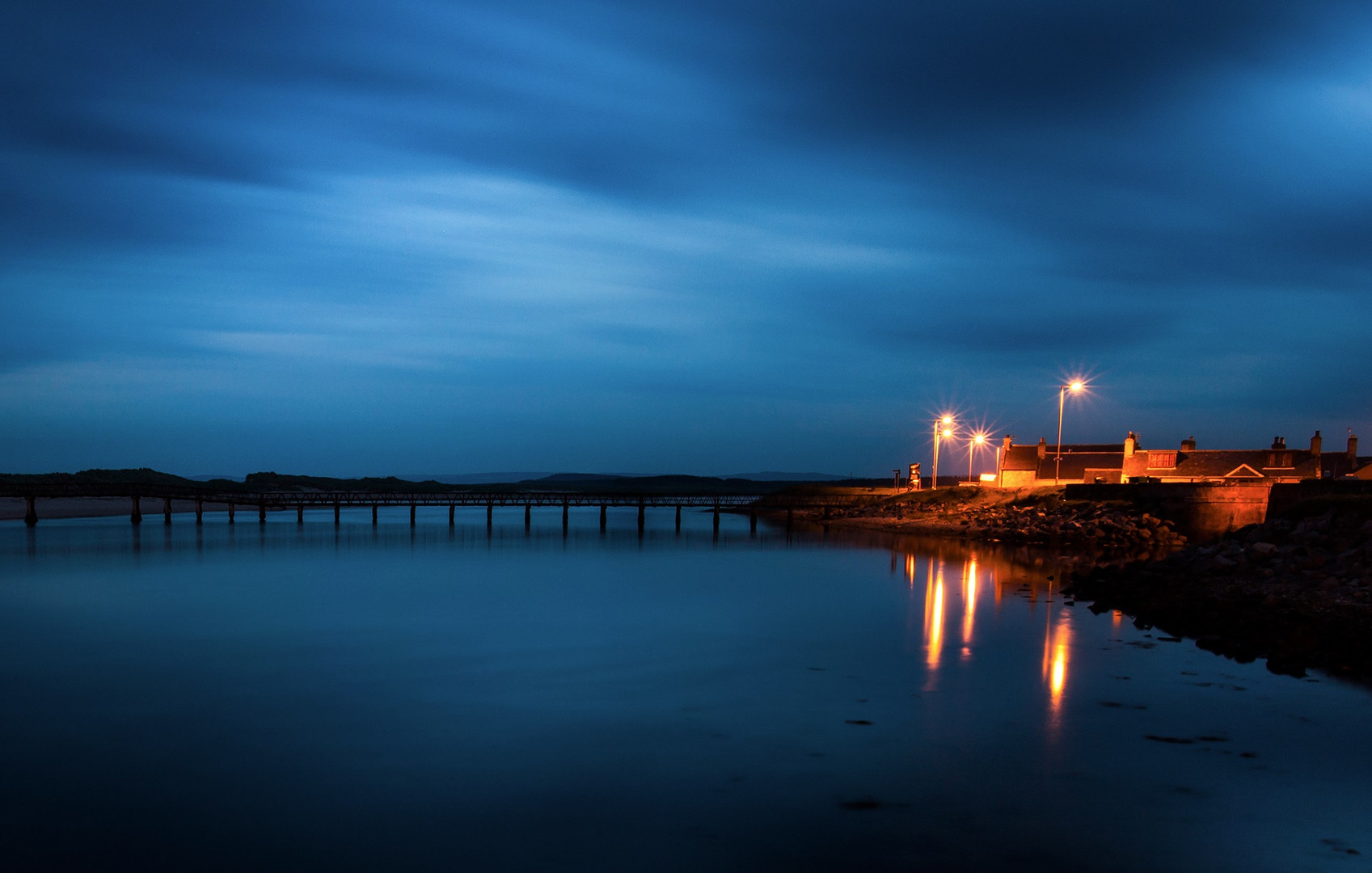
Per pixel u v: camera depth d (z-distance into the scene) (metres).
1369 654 23.38
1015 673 22.45
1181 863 12.31
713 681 21.88
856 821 13.60
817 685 21.42
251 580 42.94
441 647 26.36
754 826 13.43
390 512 133.25
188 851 12.67
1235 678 21.61
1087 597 36.59
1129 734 17.48
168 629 29.28
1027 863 12.30
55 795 14.64
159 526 85.06
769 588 40.22
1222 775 15.30
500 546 64.31
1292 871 12.11
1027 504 85.69
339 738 17.44
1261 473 90.81
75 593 38.12
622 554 58.78
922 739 17.27
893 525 86.94
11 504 124.88
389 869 12.17
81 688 21.36
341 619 31.33
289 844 12.90
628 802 14.29
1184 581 36.69
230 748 16.91
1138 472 97.50
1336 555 37.59
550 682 21.89
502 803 14.27
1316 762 15.87
